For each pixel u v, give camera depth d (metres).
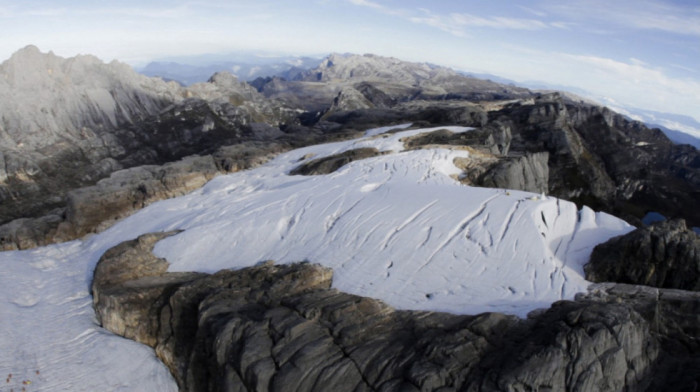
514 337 23.95
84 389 31.48
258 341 26.28
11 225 59.72
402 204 42.03
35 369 33.34
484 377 21.19
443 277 31.88
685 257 29.09
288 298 31.22
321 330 26.56
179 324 34.12
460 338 23.77
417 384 21.52
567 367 21.00
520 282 30.27
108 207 63.75
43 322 39.47
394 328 26.50
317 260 37.12
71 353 35.06
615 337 21.72
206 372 29.16
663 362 22.78
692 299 25.70
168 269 42.75
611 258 31.19
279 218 44.78
